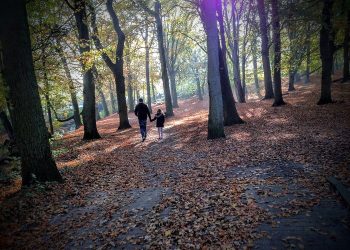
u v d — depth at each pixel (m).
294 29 18.73
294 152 9.02
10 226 5.75
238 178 7.35
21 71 7.68
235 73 28.17
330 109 16.02
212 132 13.12
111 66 21.36
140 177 8.65
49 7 12.41
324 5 15.87
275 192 6.15
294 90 30.41
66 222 5.90
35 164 8.04
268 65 25.94
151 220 5.59
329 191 5.81
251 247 4.27
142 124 15.22
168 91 27.58
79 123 28.86
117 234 5.20
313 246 4.09
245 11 25.72
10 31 7.42
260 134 12.62
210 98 13.04
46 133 8.30
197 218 5.40
